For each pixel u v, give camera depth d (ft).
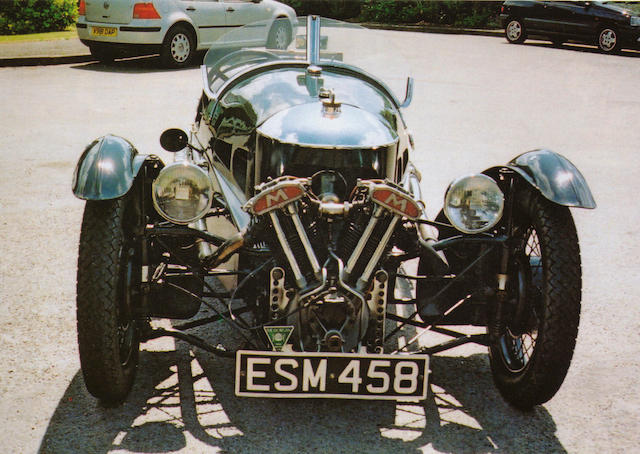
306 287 10.41
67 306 14.16
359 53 15.26
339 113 12.12
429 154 26.00
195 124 17.62
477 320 12.17
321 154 11.35
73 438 10.24
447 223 12.91
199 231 11.21
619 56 54.90
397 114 14.19
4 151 24.12
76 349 12.64
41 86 34.65
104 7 39.75
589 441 10.73
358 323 10.66
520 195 11.51
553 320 10.46
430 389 12.00
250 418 10.93
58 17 52.42
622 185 23.71
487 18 71.46
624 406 11.69
